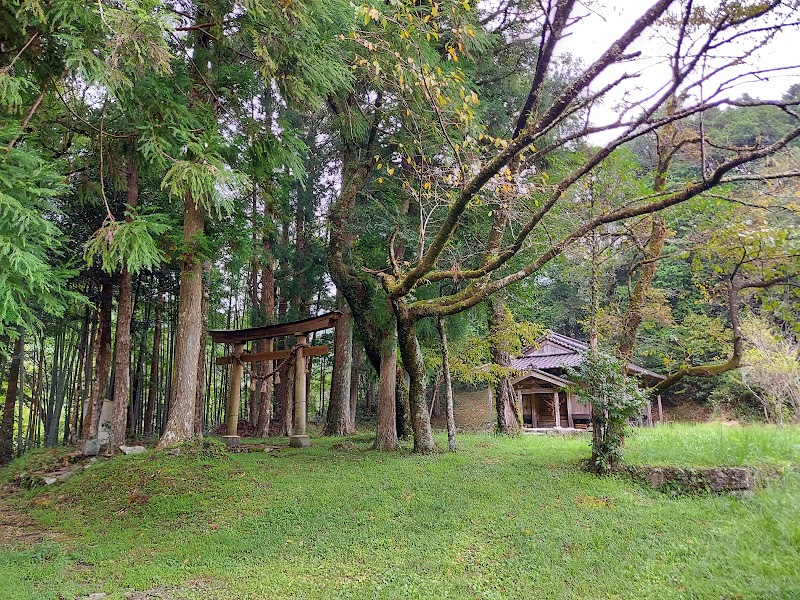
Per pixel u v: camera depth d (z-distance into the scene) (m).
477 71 11.04
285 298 19.34
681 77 4.07
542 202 7.16
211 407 22.23
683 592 3.97
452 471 8.27
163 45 5.05
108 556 5.65
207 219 11.14
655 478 7.12
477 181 5.19
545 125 4.72
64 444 14.91
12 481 10.92
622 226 9.04
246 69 8.71
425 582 4.44
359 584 4.48
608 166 8.20
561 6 5.71
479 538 5.41
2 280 4.05
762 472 6.89
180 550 5.64
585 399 8.05
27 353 18.38
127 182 9.93
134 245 5.31
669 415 22.92
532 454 9.69
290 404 18.00
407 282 7.89
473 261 10.74
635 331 8.89
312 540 5.68
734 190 7.09
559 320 28.16
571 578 4.39
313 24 7.02
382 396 11.34
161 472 8.64
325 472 8.67
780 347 12.85
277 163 8.97
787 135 4.19
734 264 7.10
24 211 4.06
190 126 6.90
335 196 18.88
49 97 6.00
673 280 20.12
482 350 13.30
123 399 11.55
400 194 11.79
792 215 6.55
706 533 5.18
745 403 17.91
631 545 4.98
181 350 10.61
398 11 5.76
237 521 6.50
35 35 4.92
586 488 6.95
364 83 10.19
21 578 5.01
